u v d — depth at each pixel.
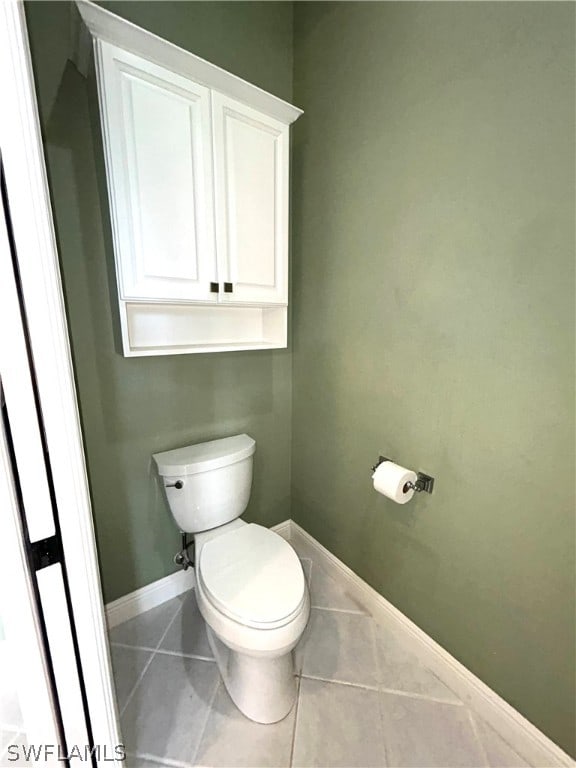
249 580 1.15
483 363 1.02
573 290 0.83
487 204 0.96
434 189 1.07
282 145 1.36
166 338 1.43
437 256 1.10
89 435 1.28
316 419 1.71
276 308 1.57
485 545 1.09
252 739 1.08
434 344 1.15
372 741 1.08
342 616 1.53
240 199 1.29
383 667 1.31
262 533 1.39
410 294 1.20
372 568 1.52
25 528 0.56
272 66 1.47
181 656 1.34
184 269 1.20
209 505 1.40
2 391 0.51
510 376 0.97
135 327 1.34
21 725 0.79
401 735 1.10
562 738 0.97
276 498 1.93
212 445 1.54
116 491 1.38
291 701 1.17
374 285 1.31
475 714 1.16
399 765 1.03
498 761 1.04
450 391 1.12
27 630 0.58
